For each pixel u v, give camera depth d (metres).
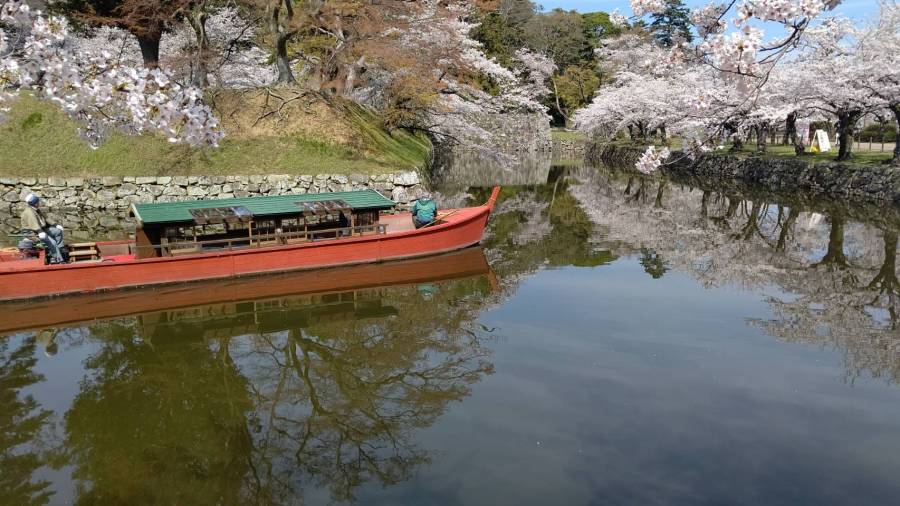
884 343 8.80
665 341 8.91
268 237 12.95
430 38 26.88
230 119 22.58
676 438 6.17
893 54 19.44
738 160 30.36
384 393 7.44
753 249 15.45
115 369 8.09
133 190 20.33
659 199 24.98
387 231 15.36
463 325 9.80
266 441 6.36
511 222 19.98
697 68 30.12
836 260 14.07
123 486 5.50
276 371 8.10
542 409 6.82
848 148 23.91
